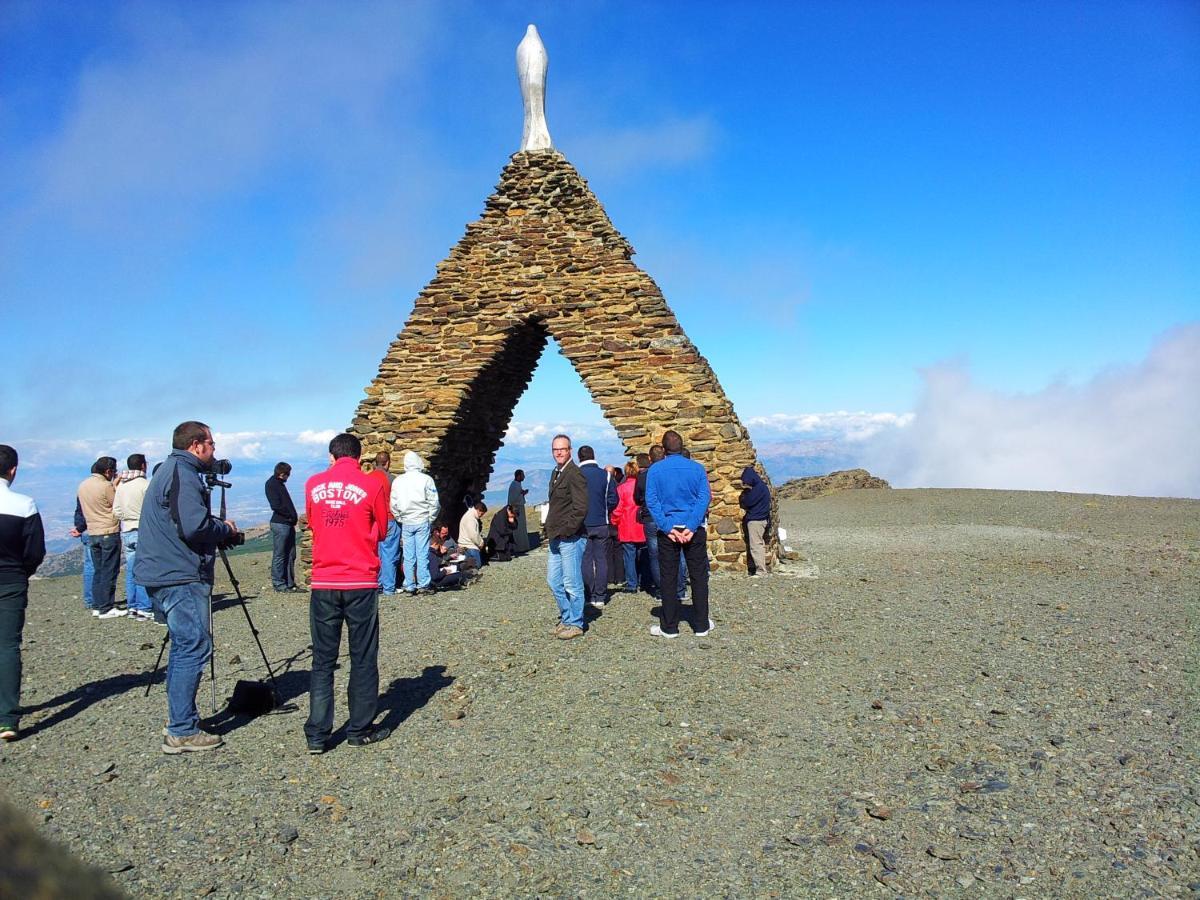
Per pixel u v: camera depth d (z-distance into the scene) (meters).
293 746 5.74
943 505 25.05
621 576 12.80
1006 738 5.50
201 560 5.77
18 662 6.06
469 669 7.58
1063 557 14.48
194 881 3.95
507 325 14.84
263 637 9.53
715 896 3.79
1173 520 20.11
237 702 6.49
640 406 13.54
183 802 4.84
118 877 3.97
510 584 12.70
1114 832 4.20
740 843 4.27
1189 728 5.58
